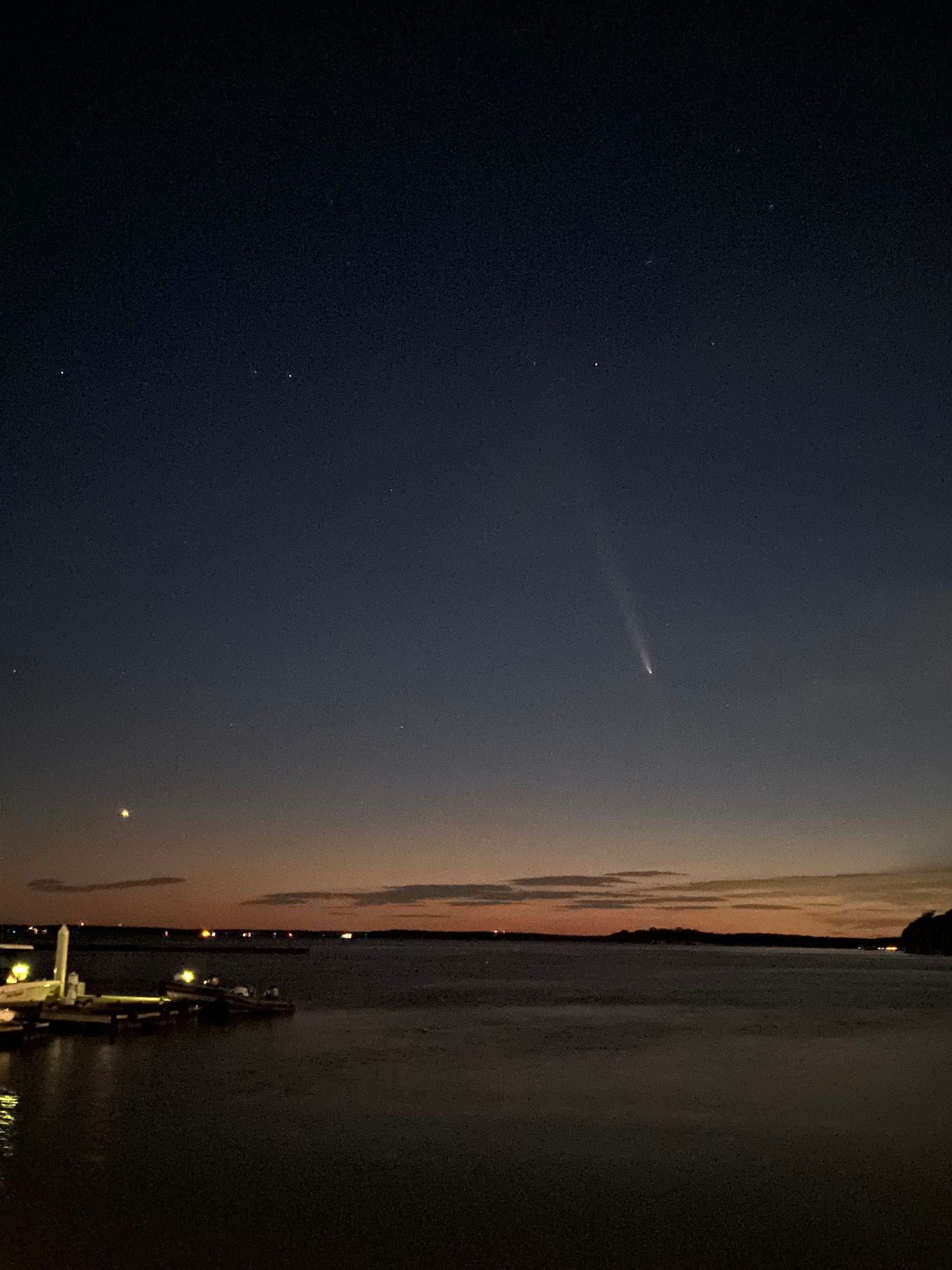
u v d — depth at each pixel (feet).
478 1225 61.31
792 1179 71.67
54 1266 53.16
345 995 256.93
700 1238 59.93
